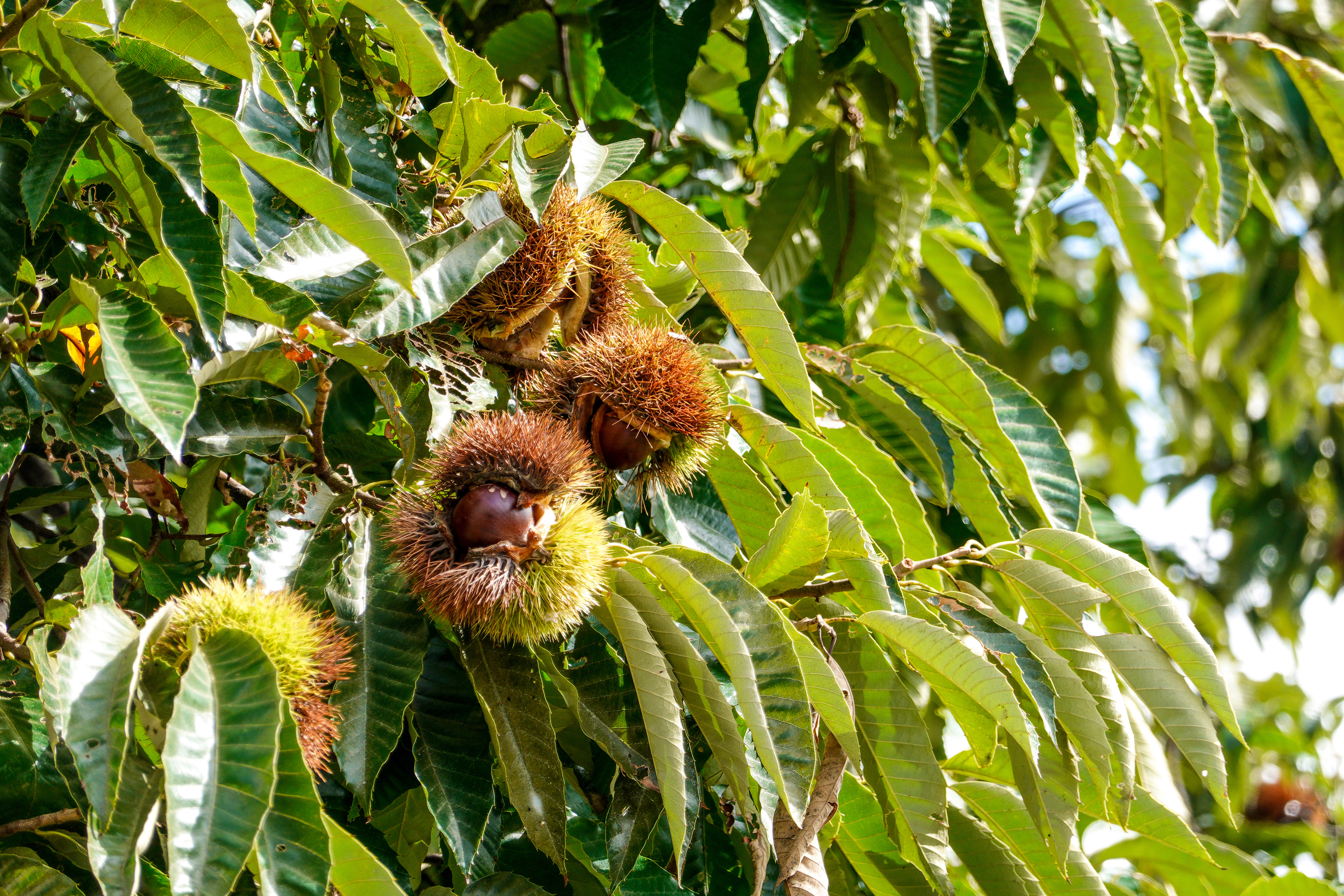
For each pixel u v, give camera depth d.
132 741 1.42
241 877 1.55
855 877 2.67
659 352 2.13
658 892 2.20
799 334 3.84
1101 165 3.75
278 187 1.68
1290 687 7.22
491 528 1.80
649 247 2.65
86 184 1.85
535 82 4.05
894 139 3.74
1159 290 3.96
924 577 2.55
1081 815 2.67
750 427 2.28
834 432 2.59
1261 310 7.14
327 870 1.27
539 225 1.95
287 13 2.29
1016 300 7.12
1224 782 2.10
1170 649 2.16
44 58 1.61
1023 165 3.52
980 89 3.28
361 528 1.95
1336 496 8.48
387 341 2.09
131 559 2.57
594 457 2.15
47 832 1.68
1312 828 6.56
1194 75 3.31
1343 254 6.81
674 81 3.02
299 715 1.59
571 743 2.27
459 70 2.22
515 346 2.23
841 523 2.04
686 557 1.92
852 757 1.82
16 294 1.64
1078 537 2.21
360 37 2.25
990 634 2.08
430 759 1.87
